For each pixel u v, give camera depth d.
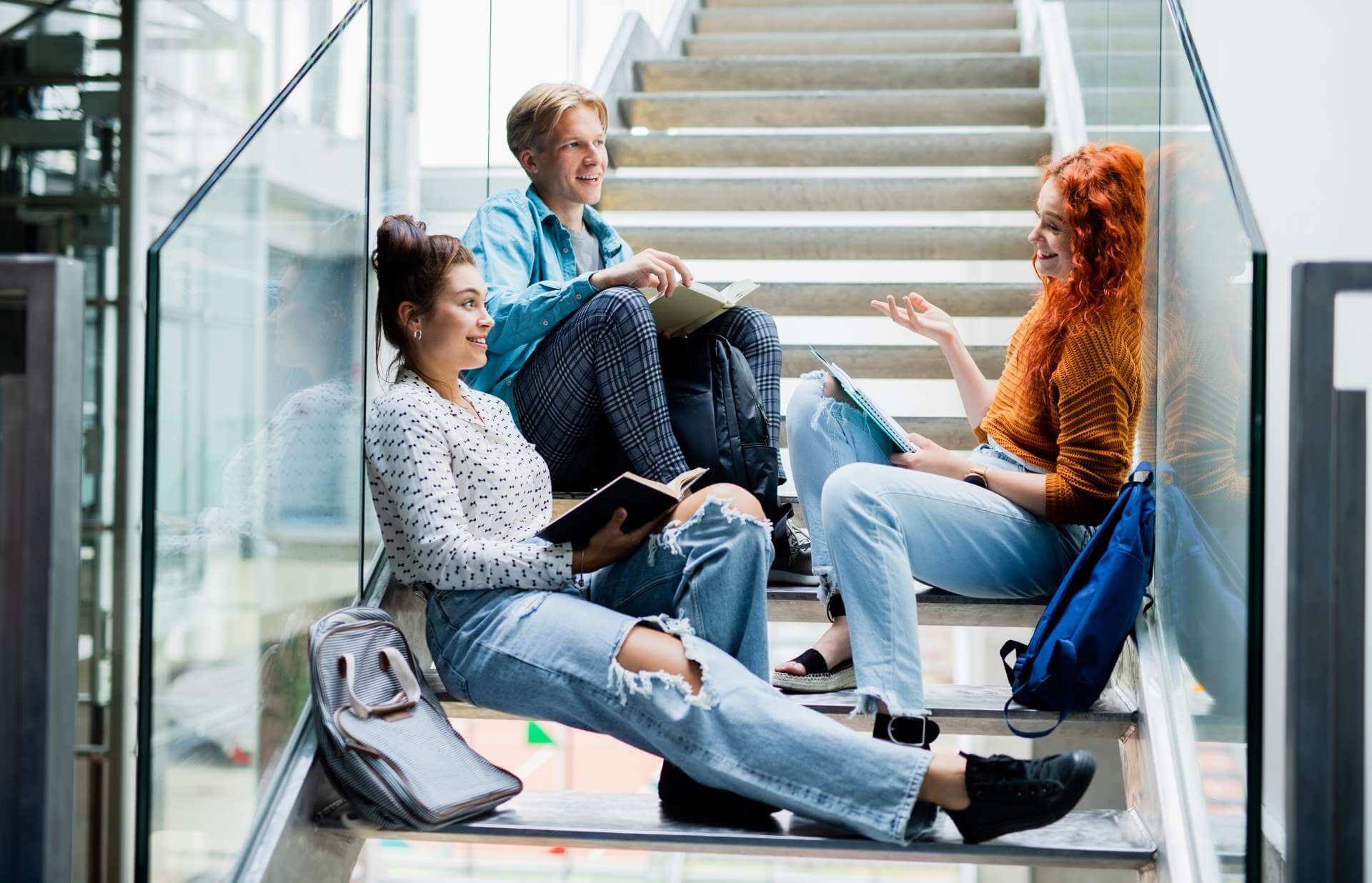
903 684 1.85
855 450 2.15
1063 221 2.12
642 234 3.71
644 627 1.76
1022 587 2.09
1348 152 1.76
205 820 1.56
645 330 2.21
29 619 1.28
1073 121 3.68
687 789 1.79
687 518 1.86
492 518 1.95
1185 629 1.80
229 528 1.62
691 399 2.28
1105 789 3.38
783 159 4.04
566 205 2.65
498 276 2.41
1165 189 1.96
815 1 5.55
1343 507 1.36
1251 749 1.39
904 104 4.19
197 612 1.53
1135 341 2.07
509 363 2.41
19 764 1.28
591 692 1.72
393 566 1.92
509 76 3.21
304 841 1.78
